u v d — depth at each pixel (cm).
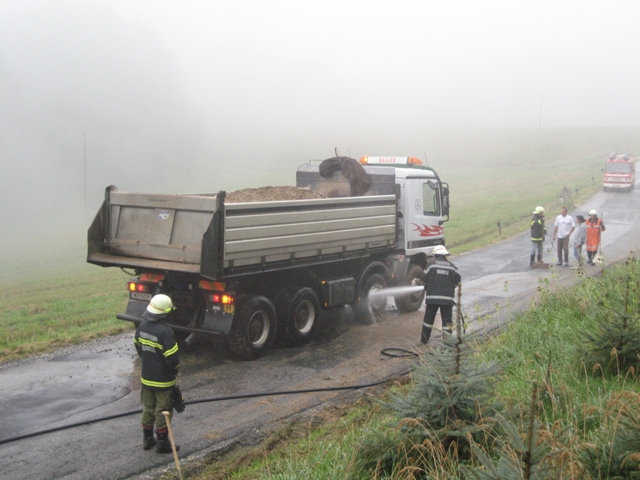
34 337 1109
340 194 1279
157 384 601
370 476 506
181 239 912
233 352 916
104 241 997
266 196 1125
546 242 2325
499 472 399
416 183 1255
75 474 563
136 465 582
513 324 982
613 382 664
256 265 912
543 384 602
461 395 506
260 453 604
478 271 1739
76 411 723
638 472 420
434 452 491
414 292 1263
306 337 1020
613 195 3959
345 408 726
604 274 1196
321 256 1031
